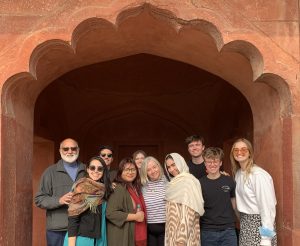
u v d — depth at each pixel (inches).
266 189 127.7
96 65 352.2
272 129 149.1
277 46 133.6
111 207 131.8
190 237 128.5
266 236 124.9
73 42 136.6
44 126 311.1
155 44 167.6
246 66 154.8
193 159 157.6
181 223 128.3
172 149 395.9
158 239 142.6
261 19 134.5
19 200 142.5
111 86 369.1
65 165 141.9
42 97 304.7
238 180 136.2
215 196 137.6
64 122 368.2
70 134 380.5
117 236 132.6
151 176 142.6
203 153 141.4
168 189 135.1
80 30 136.6
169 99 377.7
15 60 131.3
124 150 403.5
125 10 133.5
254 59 139.4
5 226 129.3
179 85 369.1
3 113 130.6
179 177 134.4
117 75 363.6
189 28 140.7
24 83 141.7
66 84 354.9
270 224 125.6
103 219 131.5
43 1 133.5
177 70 359.9
